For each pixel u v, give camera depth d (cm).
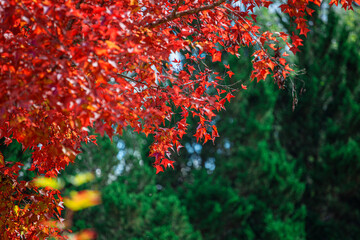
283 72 444
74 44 308
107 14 266
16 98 251
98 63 256
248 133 1370
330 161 1377
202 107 416
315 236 1368
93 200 93
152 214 1230
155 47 363
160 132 440
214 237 1223
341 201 1399
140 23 356
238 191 1355
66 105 253
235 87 1314
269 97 1358
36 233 391
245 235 1233
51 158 395
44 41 260
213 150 1606
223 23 449
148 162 1582
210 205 1212
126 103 311
